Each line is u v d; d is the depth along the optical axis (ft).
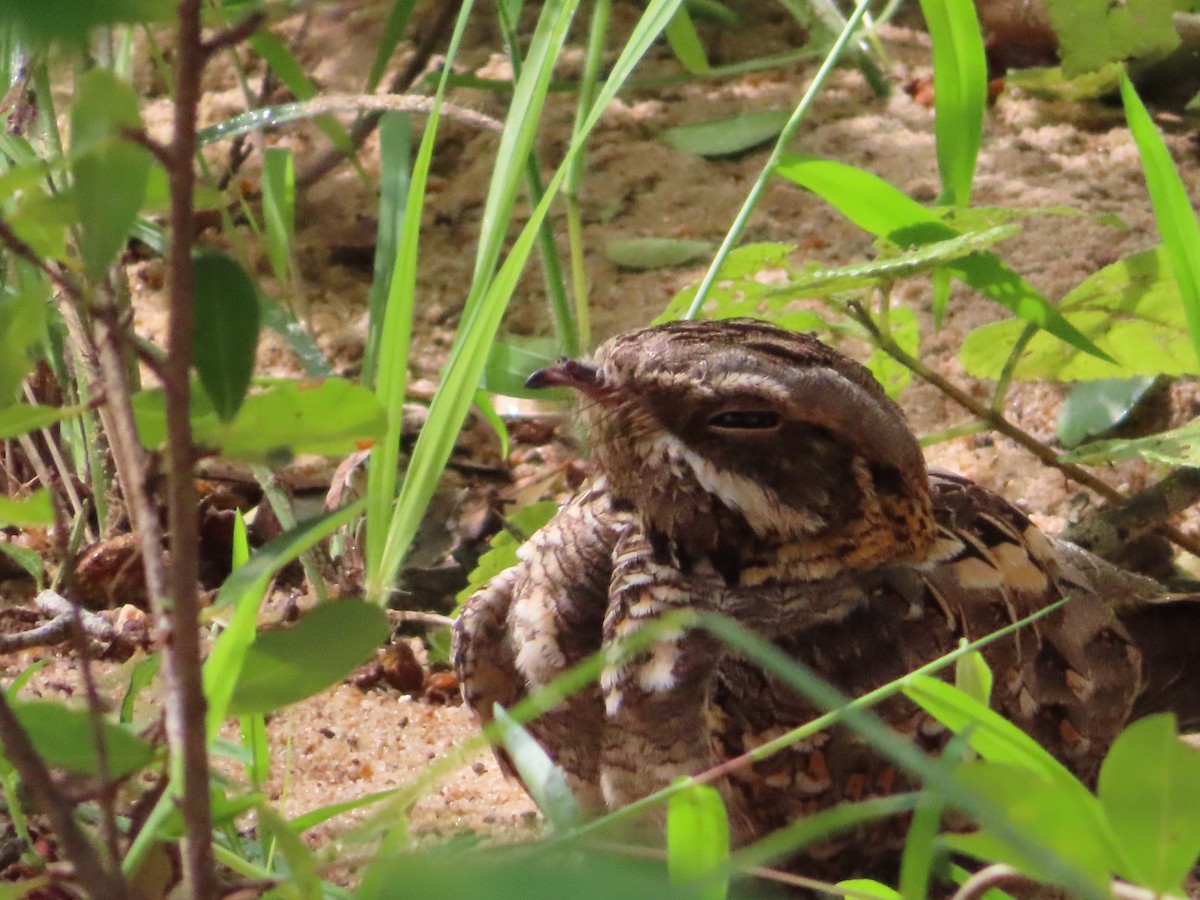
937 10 4.98
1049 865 4.47
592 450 4.81
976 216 4.95
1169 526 5.06
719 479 4.77
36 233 4.49
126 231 4.46
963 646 4.66
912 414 5.21
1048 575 4.87
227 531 5.04
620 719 4.78
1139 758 4.48
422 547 5.08
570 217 5.02
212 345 4.47
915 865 4.55
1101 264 5.29
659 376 4.76
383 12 5.16
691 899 4.43
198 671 4.47
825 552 4.78
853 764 4.77
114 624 4.95
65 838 4.47
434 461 4.78
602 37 5.01
